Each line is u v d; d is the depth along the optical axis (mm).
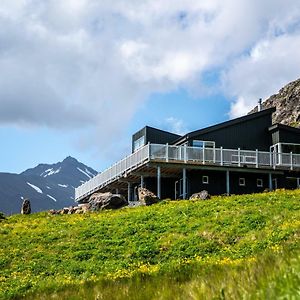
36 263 26703
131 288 10523
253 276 6898
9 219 43000
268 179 52344
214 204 37281
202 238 28156
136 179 54281
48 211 46688
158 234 30219
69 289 13469
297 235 25922
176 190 53750
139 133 61000
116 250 27875
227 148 53812
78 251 28391
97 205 44594
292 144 55219
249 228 29000
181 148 47812
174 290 8484
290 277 5656
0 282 23172
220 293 6383
